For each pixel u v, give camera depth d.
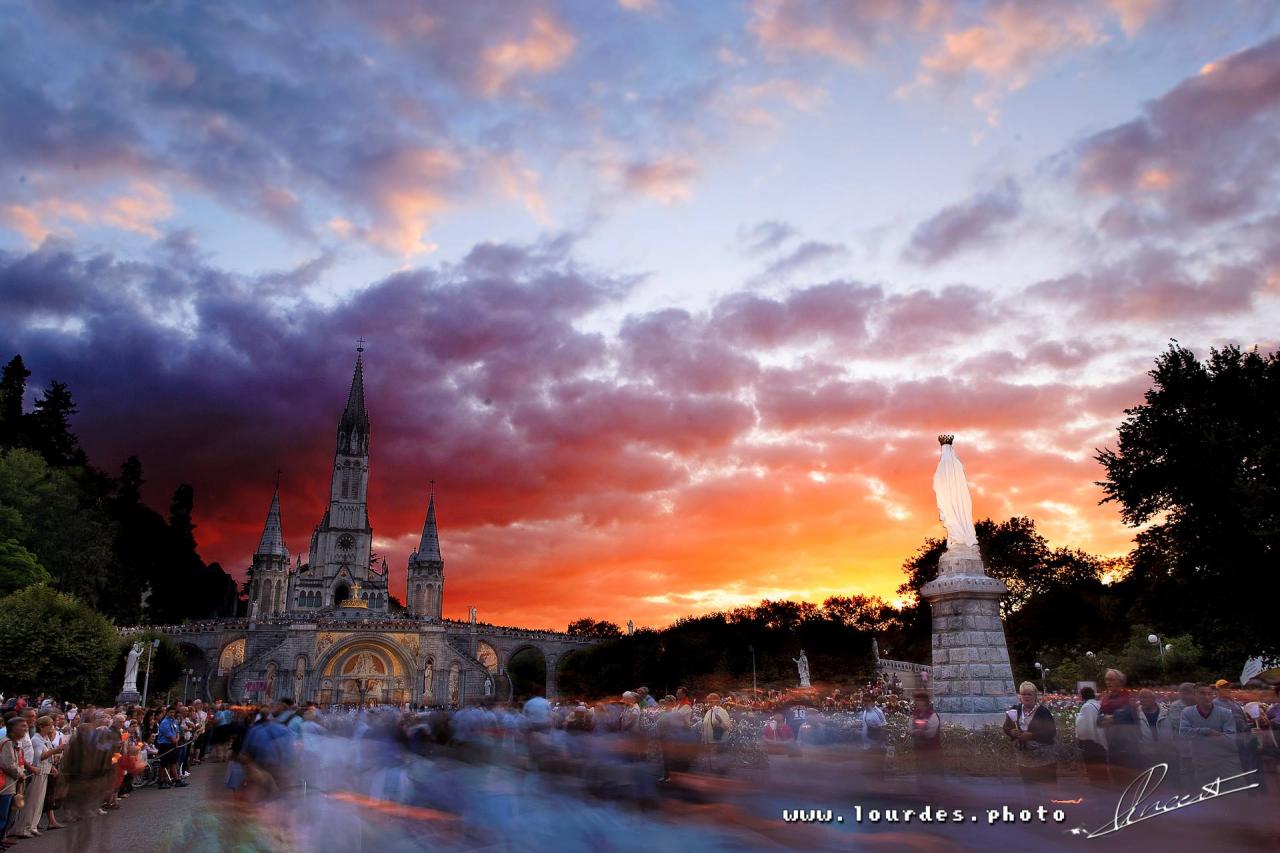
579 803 14.41
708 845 11.81
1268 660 30.77
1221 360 31.42
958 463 25.09
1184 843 10.66
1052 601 88.12
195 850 14.05
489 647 119.19
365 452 166.00
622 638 115.44
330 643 105.56
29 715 18.84
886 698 29.41
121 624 108.81
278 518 159.25
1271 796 11.70
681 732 16.02
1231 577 30.30
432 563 163.25
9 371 111.25
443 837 13.86
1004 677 22.69
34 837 16.64
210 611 155.12
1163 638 57.16
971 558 24.00
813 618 109.25
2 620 53.09
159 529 129.75
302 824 13.60
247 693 101.69
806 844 11.44
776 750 16.75
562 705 21.62
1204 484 30.41
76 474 105.25
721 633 105.81
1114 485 33.31
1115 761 12.30
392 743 17.72
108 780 14.91
